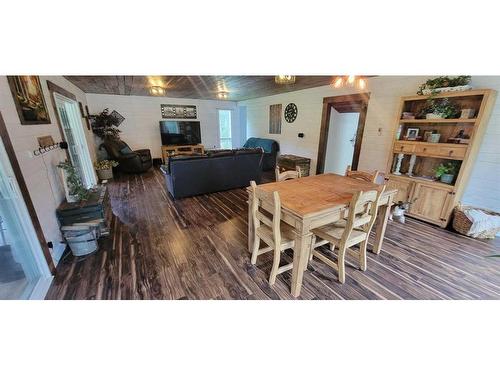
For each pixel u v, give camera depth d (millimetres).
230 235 2658
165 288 1793
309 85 4730
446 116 2680
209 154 4000
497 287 1839
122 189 4508
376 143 3922
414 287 1830
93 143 5625
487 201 2725
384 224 2172
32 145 1952
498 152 2576
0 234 1577
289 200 1771
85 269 2025
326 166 5254
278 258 1756
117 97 6332
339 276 1872
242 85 4863
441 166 2848
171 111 7168
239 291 1768
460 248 2395
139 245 2434
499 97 2471
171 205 3623
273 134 6516
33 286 1707
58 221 2240
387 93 3656
